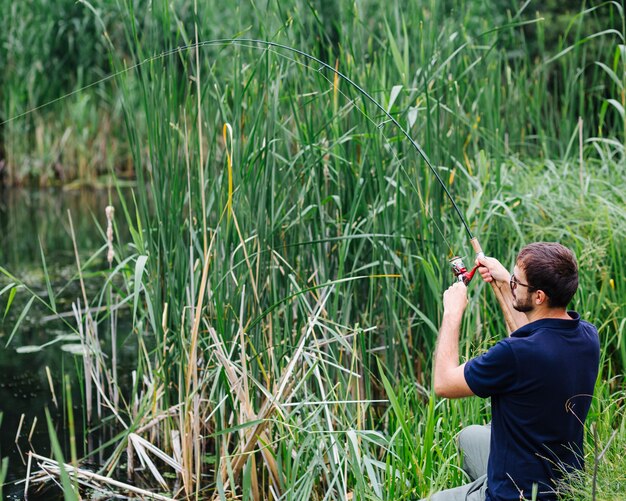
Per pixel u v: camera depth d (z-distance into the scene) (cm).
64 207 1121
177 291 384
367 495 304
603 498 253
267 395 332
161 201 376
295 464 318
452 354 265
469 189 423
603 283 399
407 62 412
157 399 409
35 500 356
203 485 376
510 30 522
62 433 429
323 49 429
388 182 397
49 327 604
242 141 399
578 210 441
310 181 395
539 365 245
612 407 356
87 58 1207
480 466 291
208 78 383
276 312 382
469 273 299
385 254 399
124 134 1288
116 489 369
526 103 537
